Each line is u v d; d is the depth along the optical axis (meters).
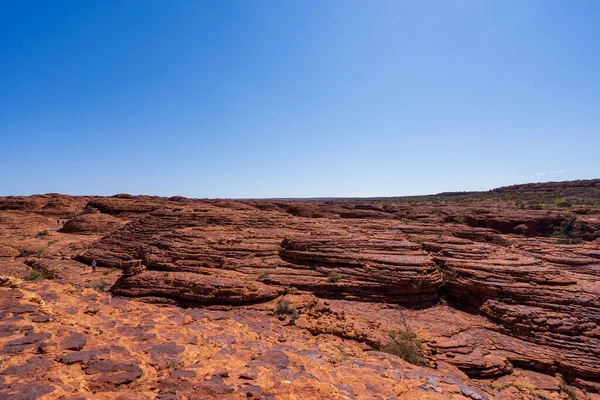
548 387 13.70
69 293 11.30
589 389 13.91
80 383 5.95
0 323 7.82
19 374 5.89
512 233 54.09
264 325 14.83
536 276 20.53
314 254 24.42
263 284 21.14
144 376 6.55
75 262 31.75
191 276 21.31
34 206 70.81
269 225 35.91
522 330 16.97
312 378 7.89
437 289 21.91
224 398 6.05
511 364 14.91
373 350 13.92
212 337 9.69
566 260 26.55
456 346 15.51
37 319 8.23
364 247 25.72
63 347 7.06
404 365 10.95
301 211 75.50
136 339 8.27
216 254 25.61
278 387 6.74
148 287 20.47
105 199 68.38
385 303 20.75
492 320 18.53
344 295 21.17
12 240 43.53
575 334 16.25
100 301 11.07
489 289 20.03
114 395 5.77
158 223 37.00
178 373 6.76
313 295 20.72
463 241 28.61
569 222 52.06
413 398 7.88
